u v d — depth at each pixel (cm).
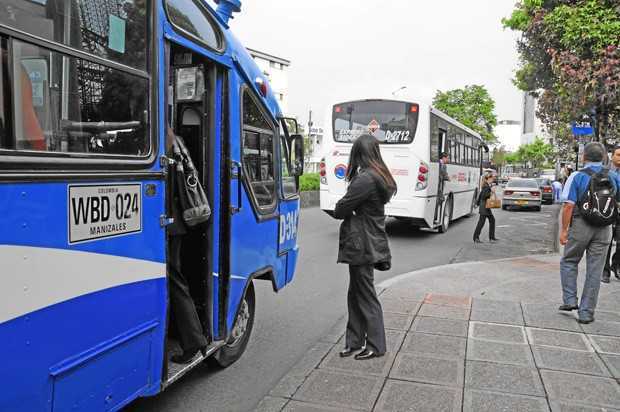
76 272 272
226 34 450
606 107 1249
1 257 231
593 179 599
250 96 487
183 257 432
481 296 733
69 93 273
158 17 339
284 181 580
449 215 1681
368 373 464
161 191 342
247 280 482
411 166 1323
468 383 446
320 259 1067
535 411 399
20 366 240
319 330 609
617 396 425
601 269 607
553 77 1377
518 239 1462
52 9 262
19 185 239
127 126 314
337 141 1377
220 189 438
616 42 1091
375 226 491
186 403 423
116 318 303
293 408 402
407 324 602
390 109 1337
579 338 559
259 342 565
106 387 298
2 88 235
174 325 444
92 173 282
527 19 1316
